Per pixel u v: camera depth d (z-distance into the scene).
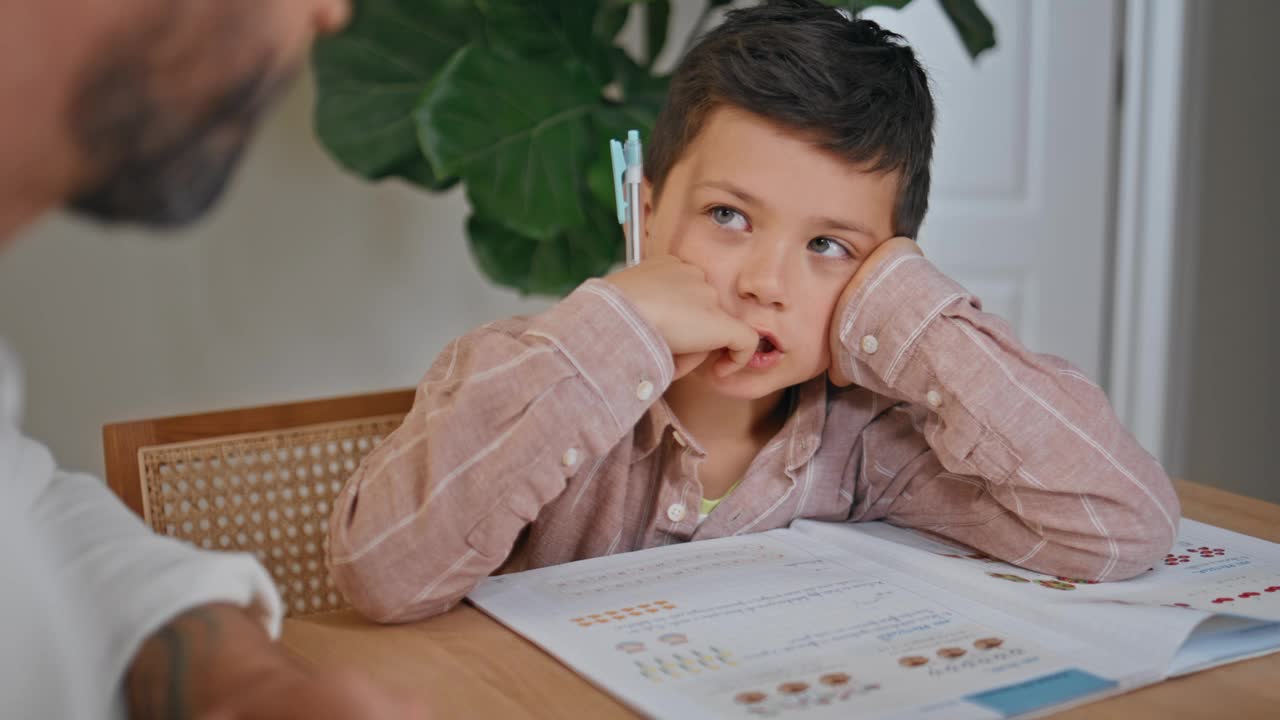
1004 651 0.55
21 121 0.22
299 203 2.00
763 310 0.75
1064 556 0.69
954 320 0.75
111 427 0.88
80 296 1.86
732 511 0.84
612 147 0.83
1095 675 0.51
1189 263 2.33
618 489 0.84
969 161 2.27
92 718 0.28
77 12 0.21
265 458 1.00
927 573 0.67
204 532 0.92
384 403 1.01
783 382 0.78
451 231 2.13
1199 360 2.38
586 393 0.66
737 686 0.51
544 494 0.65
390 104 1.55
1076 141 2.28
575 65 1.48
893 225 0.78
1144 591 0.64
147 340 1.92
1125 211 2.32
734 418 0.88
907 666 0.53
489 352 0.67
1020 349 0.74
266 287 2.00
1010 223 2.29
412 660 0.57
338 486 0.99
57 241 1.83
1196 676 0.53
